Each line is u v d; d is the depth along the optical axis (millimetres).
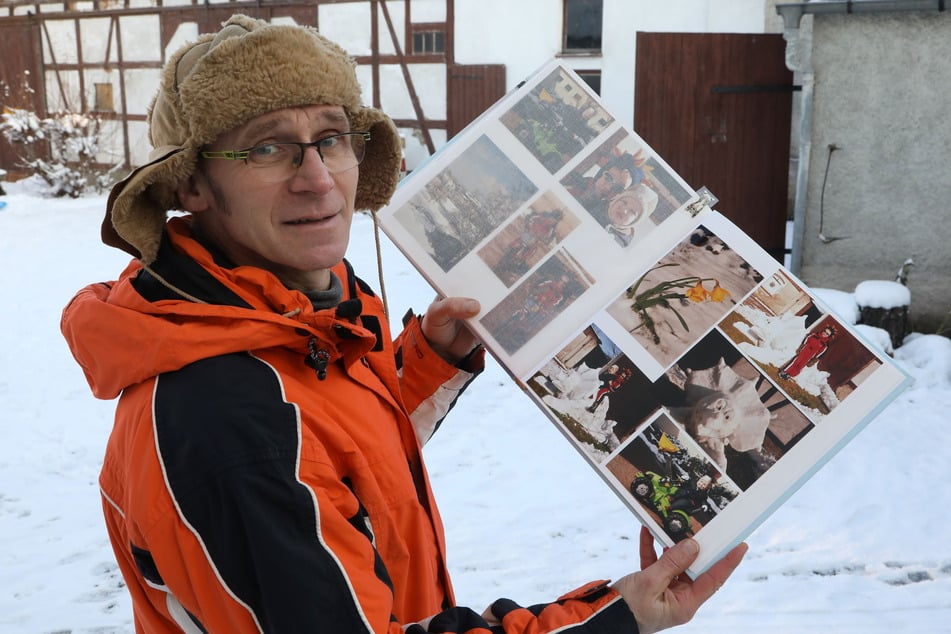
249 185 1127
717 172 7473
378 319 1323
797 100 9469
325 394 1155
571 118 1516
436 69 11906
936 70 5973
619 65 10492
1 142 16484
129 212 1112
